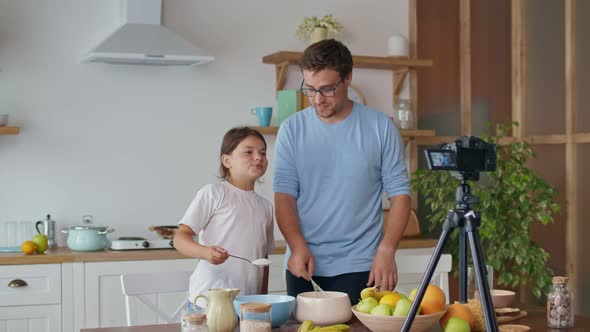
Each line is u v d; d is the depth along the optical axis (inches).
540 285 169.8
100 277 148.9
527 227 169.6
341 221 104.4
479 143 77.8
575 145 182.1
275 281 159.0
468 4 196.4
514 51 199.6
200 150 175.9
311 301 84.5
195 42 175.3
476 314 81.7
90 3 168.7
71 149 167.5
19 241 159.9
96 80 168.9
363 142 105.0
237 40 178.7
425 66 186.4
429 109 195.2
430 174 175.5
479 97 198.8
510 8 200.8
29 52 164.9
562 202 186.4
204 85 176.2
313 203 105.5
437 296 79.9
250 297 87.4
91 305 148.3
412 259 117.9
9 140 163.6
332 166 104.9
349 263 104.3
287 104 175.3
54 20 166.4
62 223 166.9
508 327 83.4
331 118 105.3
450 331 78.5
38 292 145.9
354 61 178.1
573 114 182.5
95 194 169.0
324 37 177.5
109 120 169.8
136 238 161.5
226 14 177.8
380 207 108.2
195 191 175.5
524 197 167.8
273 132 173.0
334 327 78.2
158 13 163.0
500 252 169.9
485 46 199.8
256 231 104.7
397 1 193.0
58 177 166.6
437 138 194.9
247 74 179.5
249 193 106.0
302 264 98.7
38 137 165.5
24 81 164.6
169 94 173.8
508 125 191.0
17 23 163.9
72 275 147.5
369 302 81.7
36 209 165.3
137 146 171.6
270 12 181.3
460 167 76.8
